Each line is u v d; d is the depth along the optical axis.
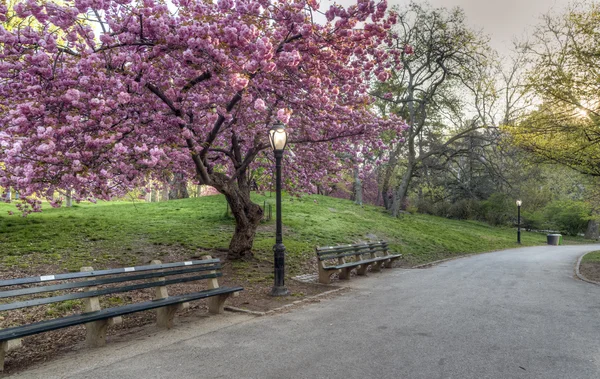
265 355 4.21
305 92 8.67
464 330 5.25
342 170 13.47
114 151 6.01
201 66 6.52
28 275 8.14
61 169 6.27
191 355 4.20
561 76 11.88
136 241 12.45
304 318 5.92
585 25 11.58
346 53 7.71
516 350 4.42
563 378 3.62
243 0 7.23
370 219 24.16
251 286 8.64
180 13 6.97
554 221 40.38
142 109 7.17
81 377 3.56
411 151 28.53
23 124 5.65
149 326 5.43
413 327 5.41
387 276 11.00
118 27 6.45
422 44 25.80
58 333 5.12
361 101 9.73
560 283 9.63
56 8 5.69
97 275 4.42
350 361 4.04
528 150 14.00
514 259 16.64
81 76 6.15
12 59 5.89
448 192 41.56
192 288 7.98
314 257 13.10
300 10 7.00
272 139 8.09
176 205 21.72
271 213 19.55
